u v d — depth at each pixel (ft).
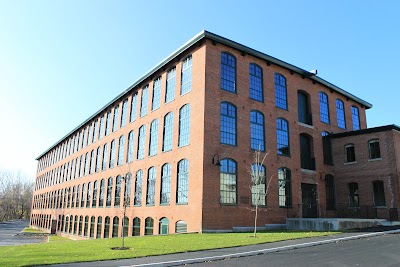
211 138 74.59
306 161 97.45
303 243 48.67
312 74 100.27
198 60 80.43
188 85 83.05
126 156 112.27
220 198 72.95
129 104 116.57
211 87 77.46
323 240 51.67
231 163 77.15
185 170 78.28
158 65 95.40
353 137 98.68
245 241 52.13
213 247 46.78
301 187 92.48
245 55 86.99
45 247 52.75
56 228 184.44
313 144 98.84
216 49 80.74
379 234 60.44
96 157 142.10
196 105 77.97
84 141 161.07
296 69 97.60
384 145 91.66
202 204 69.82
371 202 91.45
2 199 397.39
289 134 92.32
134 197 102.01
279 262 36.58
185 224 74.49
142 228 93.30
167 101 91.61
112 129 128.88
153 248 47.11
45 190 226.38
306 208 91.91
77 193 158.81
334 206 98.68
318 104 104.17
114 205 116.06
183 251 43.80
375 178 91.76
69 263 36.50
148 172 95.91
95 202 135.03
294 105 96.32
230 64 83.51
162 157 88.79
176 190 80.23
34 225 245.45
